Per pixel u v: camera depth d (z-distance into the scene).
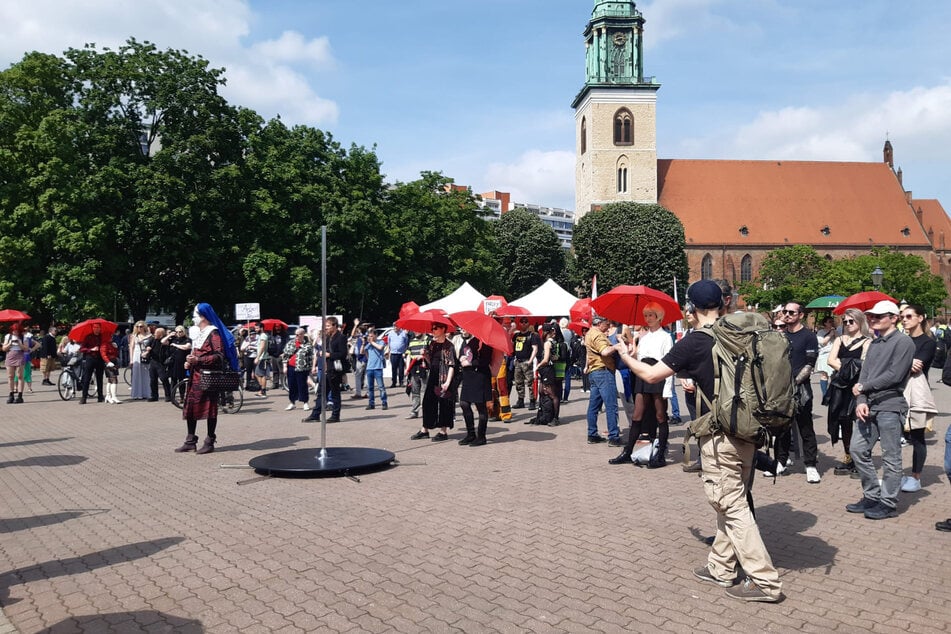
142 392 19.41
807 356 8.52
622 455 9.61
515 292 64.44
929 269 73.94
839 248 82.94
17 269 32.50
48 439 12.27
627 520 6.66
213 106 36.25
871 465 6.89
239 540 6.07
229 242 36.47
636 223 62.38
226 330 10.85
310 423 14.23
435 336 11.56
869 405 6.86
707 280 5.18
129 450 10.94
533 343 14.27
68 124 33.00
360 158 44.94
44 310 34.25
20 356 18.86
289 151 41.12
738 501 4.82
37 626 4.35
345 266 41.78
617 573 5.22
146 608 4.61
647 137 77.94
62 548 5.90
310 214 40.38
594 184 77.81
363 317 49.06
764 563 4.68
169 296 38.16
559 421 14.39
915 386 7.97
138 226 33.69
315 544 5.94
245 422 14.44
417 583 5.02
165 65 35.72
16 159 33.00
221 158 36.91
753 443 4.74
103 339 18.75
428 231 50.47
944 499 7.57
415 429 13.30
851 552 5.72
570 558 5.55
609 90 77.81
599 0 78.50
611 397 11.19
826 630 4.24
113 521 6.73
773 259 70.00
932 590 4.89
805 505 7.31
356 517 6.78
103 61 35.09
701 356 4.89
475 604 4.64
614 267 61.72
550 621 4.37
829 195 85.44
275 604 4.66
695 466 8.48
